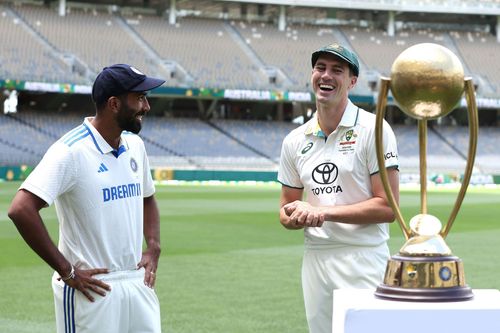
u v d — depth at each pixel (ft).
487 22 181.16
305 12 175.52
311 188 13.82
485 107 159.53
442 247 8.37
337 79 13.08
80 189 12.75
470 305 7.76
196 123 159.02
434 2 168.96
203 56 155.84
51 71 138.82
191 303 26.81
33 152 135.74
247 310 25.68
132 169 13.42
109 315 12.85
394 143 13.16
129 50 150.82
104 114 12.89
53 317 24.49
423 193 8.93
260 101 168.45
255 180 143.13
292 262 37.14
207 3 165.99
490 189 130.11
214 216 65.31
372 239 13.55
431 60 7.95
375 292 8.59
